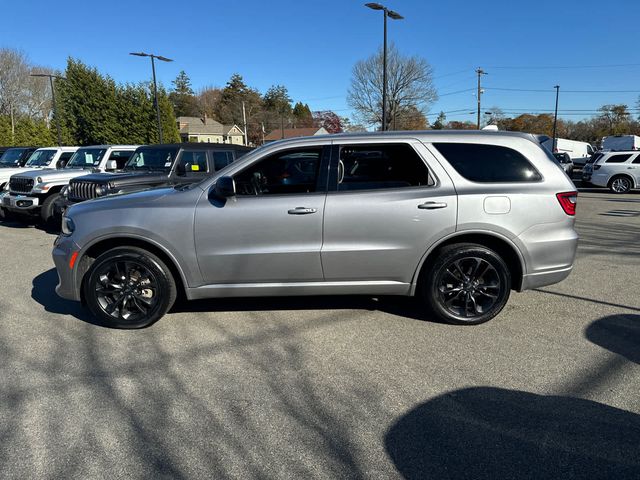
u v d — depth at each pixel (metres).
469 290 4.13
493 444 2.53
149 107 36.38
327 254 3.98
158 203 4.03
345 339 3.94
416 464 2.38
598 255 7.08
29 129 39.03
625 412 2.81
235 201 3.98
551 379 3.22
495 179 4.08
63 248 4.12
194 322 4.35
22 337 4.03
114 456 2.47
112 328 4.20
